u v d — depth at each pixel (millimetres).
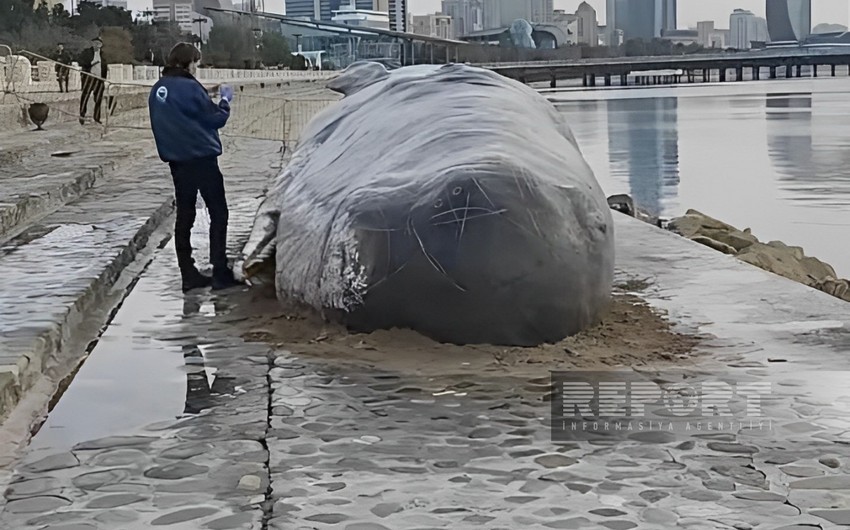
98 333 7770
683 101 110062
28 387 6258
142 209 13320
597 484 4496
